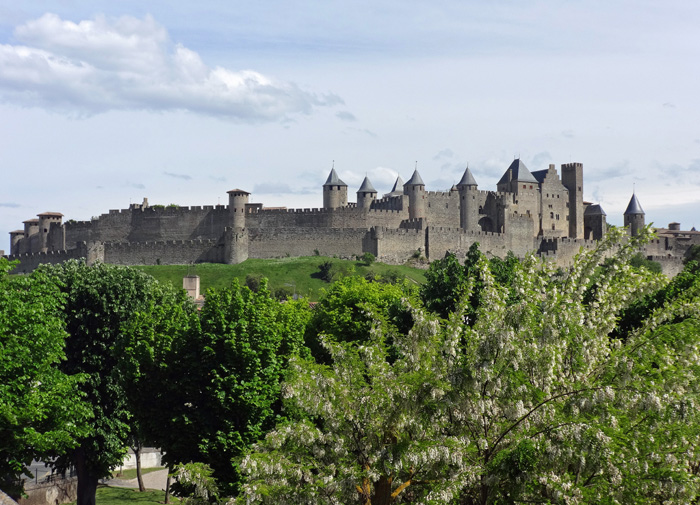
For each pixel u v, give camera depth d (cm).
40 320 5291
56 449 5212
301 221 19875
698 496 3269
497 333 3188
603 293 3644
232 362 5134
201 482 3481
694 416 3134
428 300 7900
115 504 7012
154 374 5334
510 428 3131
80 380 5406
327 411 3269
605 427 2942
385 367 3434
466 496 3359
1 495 2078
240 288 5894
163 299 7375
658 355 3338
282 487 3130
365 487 3222
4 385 4756
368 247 19238
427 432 3244
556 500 2950
